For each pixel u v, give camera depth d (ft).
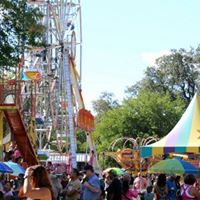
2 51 77.77
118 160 160.86
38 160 111.04
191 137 87.25
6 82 101.81
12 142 118.01
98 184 61.72
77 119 158.71
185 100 310.24
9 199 56.75
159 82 314.96
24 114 115.96
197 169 78.64
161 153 85.81
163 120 262.26
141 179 106.42
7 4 77.56
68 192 65.26
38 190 31.55
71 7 181.47
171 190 74.79
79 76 182.09
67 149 181.88
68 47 176.86
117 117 263.29
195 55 313.32
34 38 81.87
